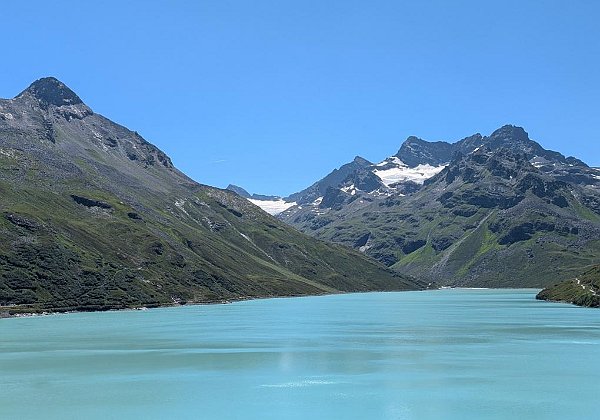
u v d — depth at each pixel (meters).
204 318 178.62
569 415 67.69
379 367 94.69
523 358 102.38
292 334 136.25
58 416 67.75
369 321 169.88
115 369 93.06
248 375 88.56
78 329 145.25
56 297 198.62
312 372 90.69
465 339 126.62
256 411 69.56
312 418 66.81
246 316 187.38
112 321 167.12
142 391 78.81
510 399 74.50
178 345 117.62
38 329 145.12
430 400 74.12
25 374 89.38
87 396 76.25
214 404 72.44
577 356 104.25
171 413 68.81
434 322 165.88
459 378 86.31
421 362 98.75
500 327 151.00
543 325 155.38
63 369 93.06
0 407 71.19
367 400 74.25
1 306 181.25
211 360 100.81
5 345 117.25
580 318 175.88
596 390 78.88
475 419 66.44
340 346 116.56
